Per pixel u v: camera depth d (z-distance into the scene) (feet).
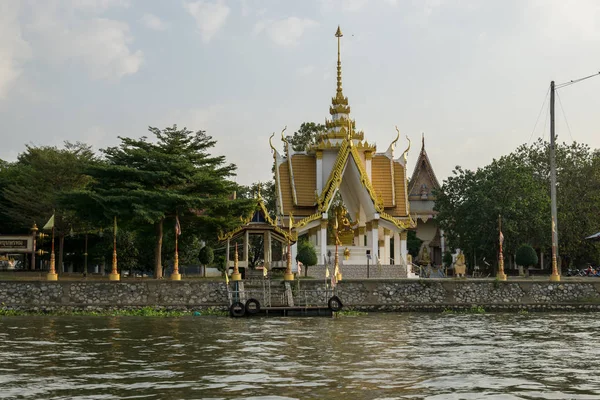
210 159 199.82
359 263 224.33
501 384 73.20
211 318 152.46
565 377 77.56
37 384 72.90
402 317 158.51
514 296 179.32
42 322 141.49
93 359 90.27
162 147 194.59
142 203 175.63
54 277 167.84
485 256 254.88
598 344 107.14
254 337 115.44
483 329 129.90
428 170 372.38
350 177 230.89
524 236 245.24
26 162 257.34
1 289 161.99
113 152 186.91
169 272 283.59
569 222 252.21
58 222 221.46
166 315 159.53
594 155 275.80
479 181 250.57
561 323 142.72
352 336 117.29
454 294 177.88
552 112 206.80
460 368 83.51
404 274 215.10
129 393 68.18
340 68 249.75
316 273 210.18
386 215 221.87
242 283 170.91
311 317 156.56
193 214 192.03
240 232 193.77
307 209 232.32
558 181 270.67
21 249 183.42
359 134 236.84
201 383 73.36
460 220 256.93
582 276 234.17
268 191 327.06
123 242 241.35
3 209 237.04
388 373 79.71
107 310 162.20
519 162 261.85
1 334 119.24
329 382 73.92
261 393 68.08
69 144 239.09
